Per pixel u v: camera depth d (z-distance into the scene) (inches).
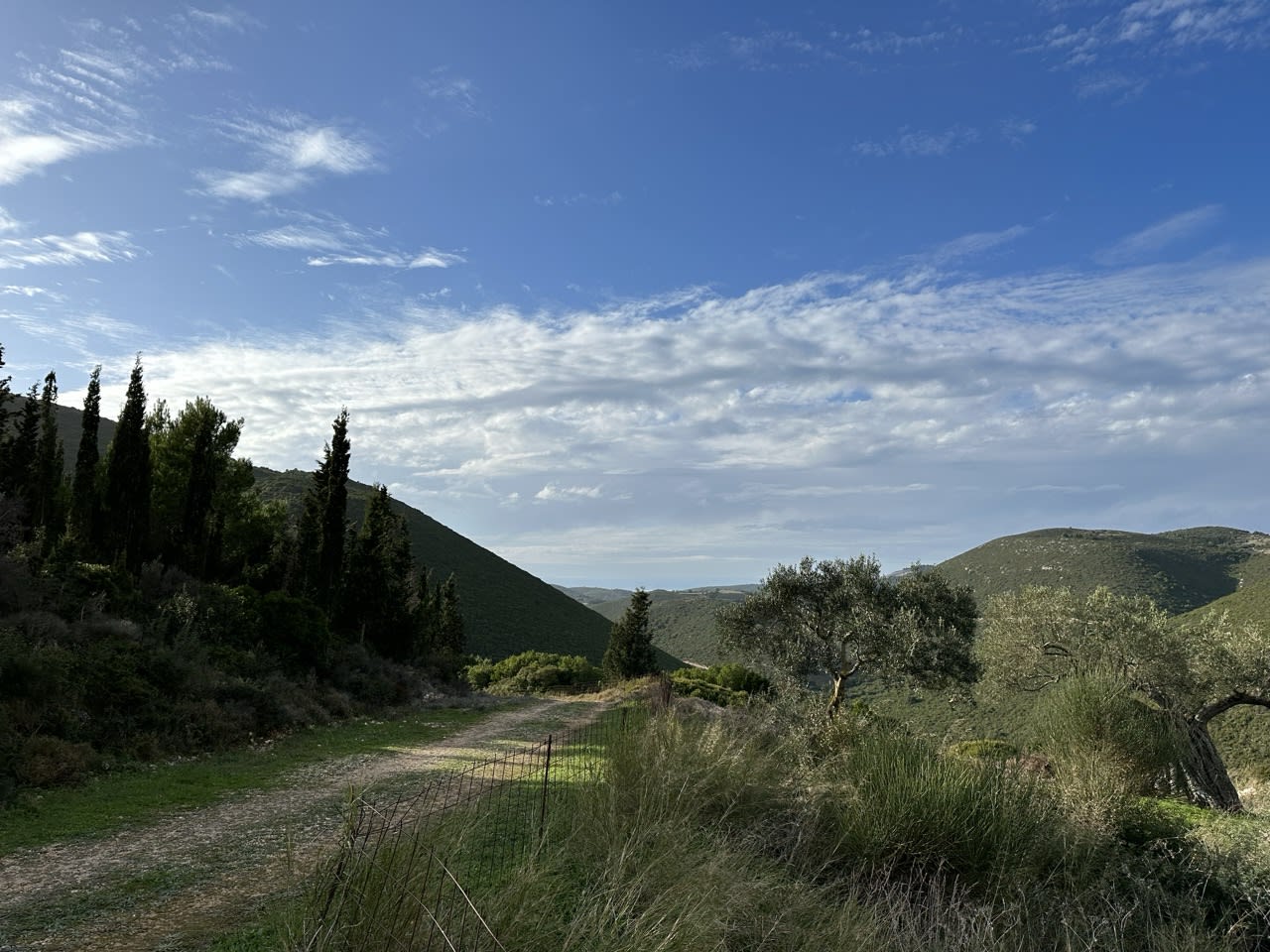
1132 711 445.4
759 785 327.9
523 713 1114.1
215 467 1521.9
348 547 1637.6
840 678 914.1
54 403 1467.8
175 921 247.1
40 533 1012.5
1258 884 289.3
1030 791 340.2
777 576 939.3
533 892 182.5
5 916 252.5
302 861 320.2
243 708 737.0
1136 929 267.1
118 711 616.1
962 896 270.7
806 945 207.3
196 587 1115.3
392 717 994.1
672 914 188.5
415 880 163.8
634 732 353.1
